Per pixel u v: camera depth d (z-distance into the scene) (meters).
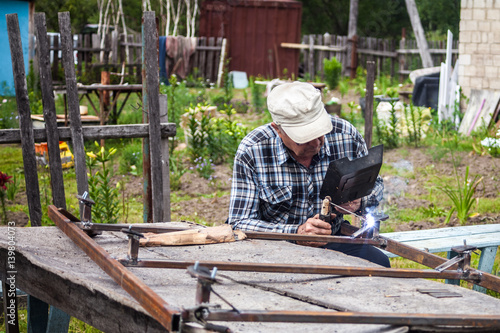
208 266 2.04
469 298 2.00
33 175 4.10
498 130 9.15
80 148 4.23
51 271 2.08
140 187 7.41
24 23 14.51
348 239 2.59
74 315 2.04
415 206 6.62
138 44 18.69
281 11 20.58
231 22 20.69
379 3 30.36
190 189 7.45
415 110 11.16
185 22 25.73
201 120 9.16
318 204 3.06
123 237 2.70
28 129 4.06
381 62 21.05
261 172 3.00
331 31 31.75
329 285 2.11
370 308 1.85
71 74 4.17
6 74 14.09
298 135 2.70
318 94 2.74
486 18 11.13
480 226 4.55
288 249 2.61
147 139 4.48
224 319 1.53
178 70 19.30
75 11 22.77
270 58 20.78
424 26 25.98
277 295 2.00
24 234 2.59
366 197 3.12
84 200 2.60
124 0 24.88
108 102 10.14
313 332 1.65
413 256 2.48
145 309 1.66
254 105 14.11
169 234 2.63
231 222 2.98
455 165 8.43
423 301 1.95
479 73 11.33
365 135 4.81
